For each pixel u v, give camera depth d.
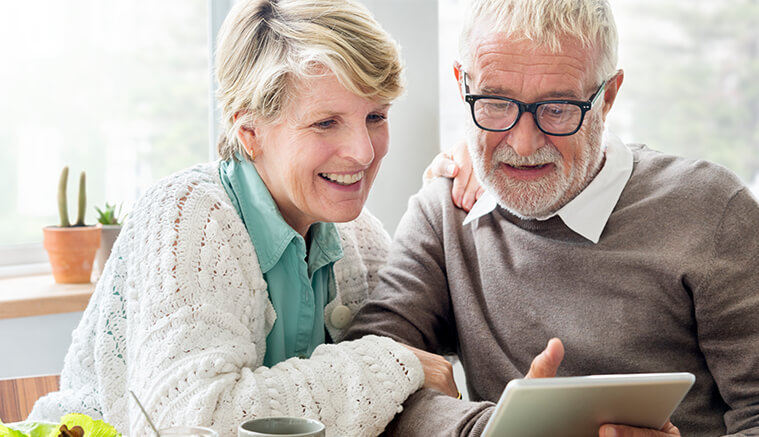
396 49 1.25
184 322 1.12
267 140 1.26
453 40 2.29
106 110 2.39
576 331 1.37
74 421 0.78
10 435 0.73
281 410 1.08
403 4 2.03
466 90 1.38
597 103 1.34
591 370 1.37
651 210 1.38
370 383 1.13
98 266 2.20
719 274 1.30
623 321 1.34
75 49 2.34
